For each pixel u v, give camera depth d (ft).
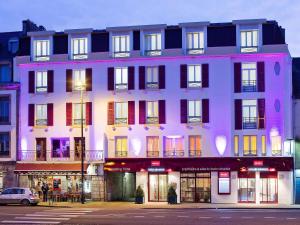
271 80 150.20
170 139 152.97
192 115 152.46
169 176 151.64
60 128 157.79
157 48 155.02
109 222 90.02
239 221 90.43
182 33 153.58
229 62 151.33
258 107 149.89
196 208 128.88
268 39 150.71
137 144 153.79
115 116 155.84
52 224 87.97
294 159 148.36
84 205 136.77
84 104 157.28
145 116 153.99
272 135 149.28
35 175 158.10
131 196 159.74
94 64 157.48
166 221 91.04
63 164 155.74
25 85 160.56
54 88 158.92
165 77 153.69
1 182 159.84
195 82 152.66
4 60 163.94
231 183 148.87
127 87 155.33
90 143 155.94
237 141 150.82
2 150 160.66
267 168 147.54
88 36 158.51
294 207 131.23
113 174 159.02
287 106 151.94
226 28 152.35
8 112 161.17
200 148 151.33
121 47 157.07
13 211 113.50
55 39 160.56
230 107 150.71
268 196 148.25
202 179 150.61
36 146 158.81
